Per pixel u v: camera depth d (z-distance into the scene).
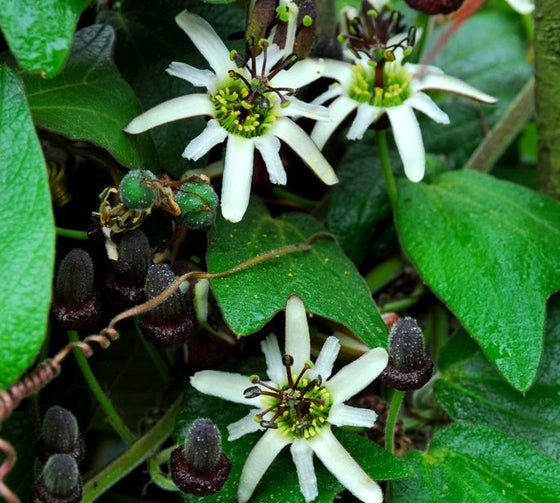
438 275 0.35
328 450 0.31
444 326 0.38
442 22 0.40
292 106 0.33
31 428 0.34
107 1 0.36
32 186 0.30
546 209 0.36
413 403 0.36
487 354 0.34
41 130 0.34
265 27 0.33
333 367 0.34
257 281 0.33
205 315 0.33
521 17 0.43
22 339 0.29
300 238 0.34
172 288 0.31
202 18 0.34
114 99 0.33
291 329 0.32
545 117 0.37
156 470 0.34
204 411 0.33
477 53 0.43
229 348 0.34
